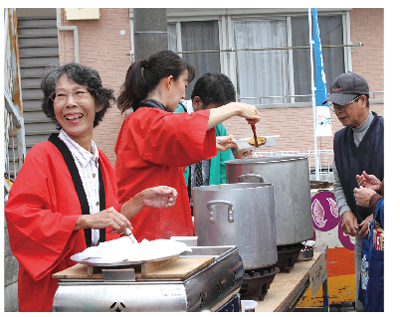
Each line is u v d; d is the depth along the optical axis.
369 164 2.76
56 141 1.69
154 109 2.06
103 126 8.89
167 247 1.43
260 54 9.23
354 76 2.73
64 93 1.67
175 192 1.82
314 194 3.84
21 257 1.53
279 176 2.24
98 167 1.79
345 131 2.88
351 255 3.90
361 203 2.53
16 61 3.48
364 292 2.57
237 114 1.99
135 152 2.11
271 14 9.12
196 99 2.69
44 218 1.51
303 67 9.29
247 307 1.68
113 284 1.33
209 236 1.84
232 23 9.12
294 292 2.11
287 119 9.22
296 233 2.27
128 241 1.48
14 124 3.46
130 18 9.16
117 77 9.20
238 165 2.28
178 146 1.99
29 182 1.56
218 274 1.49
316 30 5.36
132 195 2.14
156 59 2.20
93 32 9.15
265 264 1.86
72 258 1.38
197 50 9.11
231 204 1.81
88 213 1.68
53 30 10.54
